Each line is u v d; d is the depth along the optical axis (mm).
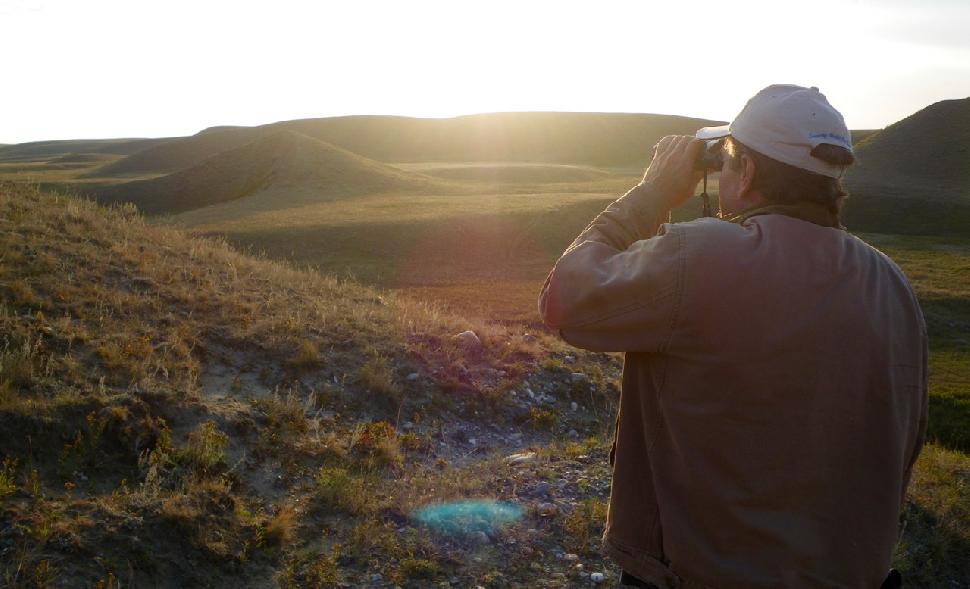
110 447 5203
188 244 11969
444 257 45125
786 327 1784
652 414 1956
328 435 6312
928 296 37000
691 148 2135
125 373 6348
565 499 5535
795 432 1778
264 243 45500
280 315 8812
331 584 4320
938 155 98625
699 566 1842
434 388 7863
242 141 165250
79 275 8477
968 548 5871
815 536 1768
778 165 1921
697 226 1896
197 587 4242
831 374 1776
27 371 5719
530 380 8695
